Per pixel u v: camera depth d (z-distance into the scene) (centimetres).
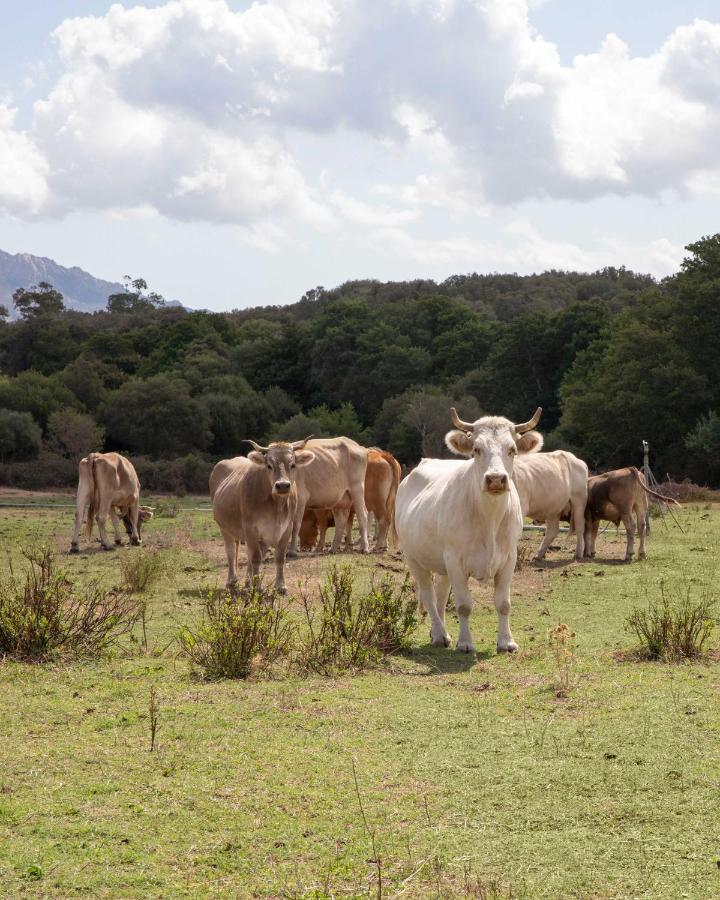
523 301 13450
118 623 1043
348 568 1039
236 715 707
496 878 446
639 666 851
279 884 444
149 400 7588
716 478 5284
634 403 5416
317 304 15688
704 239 5831
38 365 10119
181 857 471
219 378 8619
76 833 495
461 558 962
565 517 1738
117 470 2014
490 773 576
